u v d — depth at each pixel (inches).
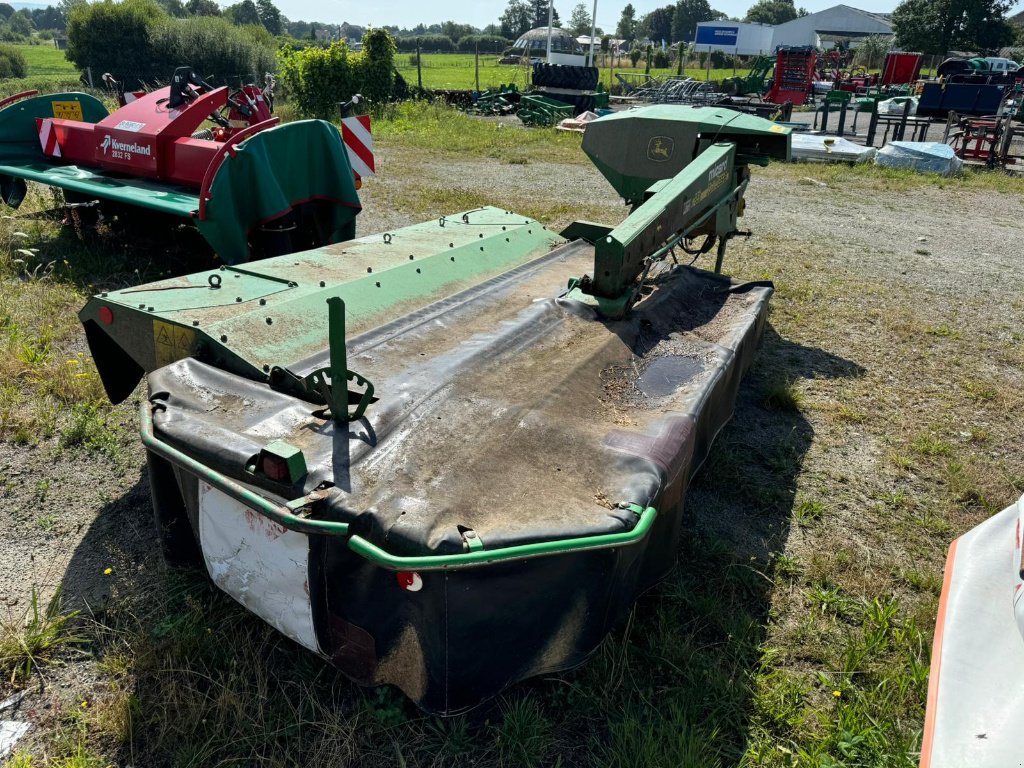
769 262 318.7
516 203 401.1
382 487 89.1
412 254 171.0
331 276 152.8
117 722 93.9
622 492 93.5
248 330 124.1
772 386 193.6
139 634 107.0
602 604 93.7
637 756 91.5
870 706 103.1
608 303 146.0
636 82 1508.4
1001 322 260.5
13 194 293.9
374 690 99.7
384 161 525.7
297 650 105.8
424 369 118.0
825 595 124.8
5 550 125.0
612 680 102.9
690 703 101.0
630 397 122.0
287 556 93.1
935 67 1994.3
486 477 93.2
